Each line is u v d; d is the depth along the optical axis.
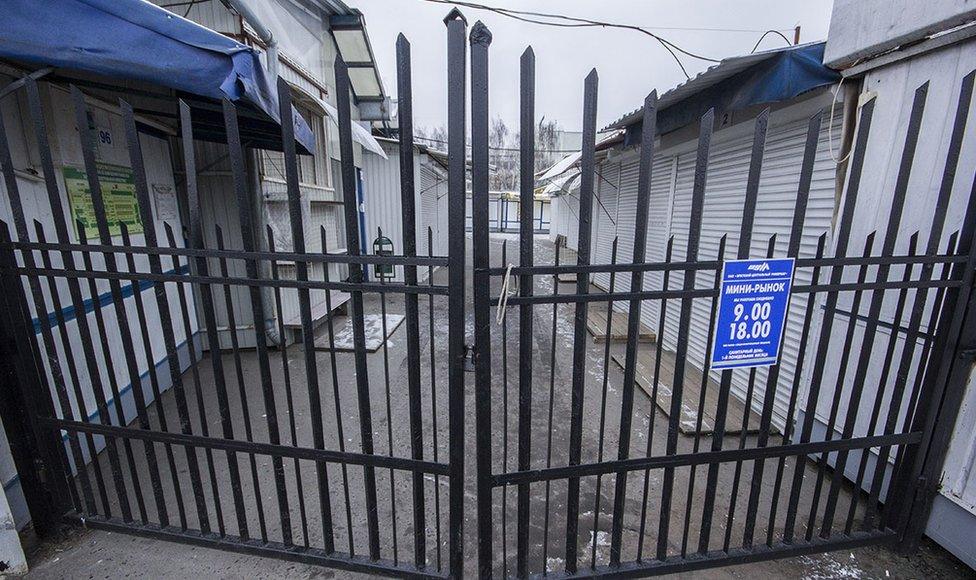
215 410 3.60
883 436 2.00
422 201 9.35
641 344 5.28
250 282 1.67
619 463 1.81
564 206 14.54
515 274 1.56
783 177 3.24
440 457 2.96
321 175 6.35
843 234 1.70
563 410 3.68
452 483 1.73
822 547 2.08
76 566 2.03
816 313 2.84
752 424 3.32
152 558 2.08
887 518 2.16
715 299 1.69
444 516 2.41
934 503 2.14
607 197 7.74
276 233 4.91
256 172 4.50
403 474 2.75
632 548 2.20
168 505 2.45
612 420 3.50
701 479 2.75
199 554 2.10
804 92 2.80
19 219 1.77
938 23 2.03
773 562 2.11
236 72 2.37
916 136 1.62
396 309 7.00
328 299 1.63
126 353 1.86
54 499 2.15
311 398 1.77
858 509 2.49
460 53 1.40
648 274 5.61
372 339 5.34
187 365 4.21
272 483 2.67
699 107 3.74
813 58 2.65
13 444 1.98
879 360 2.41
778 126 3.29
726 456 1.89
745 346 1.77
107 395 2.97
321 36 6.39
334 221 6.79
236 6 3.46
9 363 1.95
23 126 2.34
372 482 1.85
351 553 1.96
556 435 3.29
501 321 1.58
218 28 4.10
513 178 28.95
